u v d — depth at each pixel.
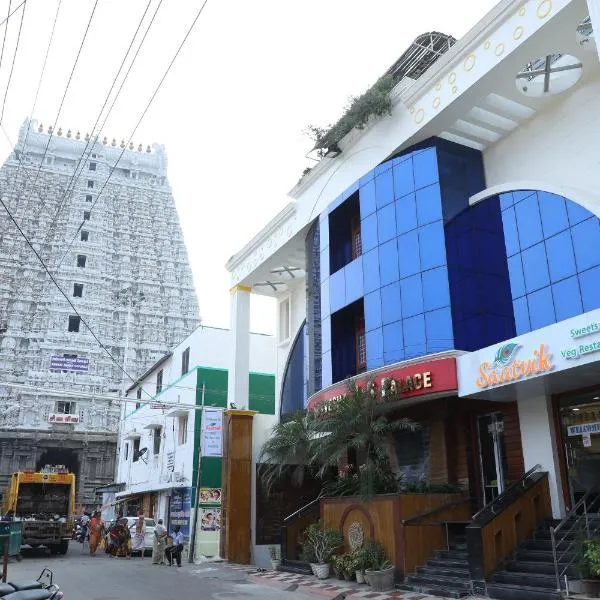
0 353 61.62
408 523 14.65
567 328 12.39
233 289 28.34
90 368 63.62
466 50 15.73
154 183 77.00
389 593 13.50
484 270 16.05
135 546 26.55
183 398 30.84
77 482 59.72
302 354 27.28
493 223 16.16
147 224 73.69
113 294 68.25
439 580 13.24
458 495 15.91
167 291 70.88
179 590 14.86
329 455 17.36
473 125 17.09
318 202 21.83
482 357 14.45
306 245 23.17
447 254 16.27
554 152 15.73
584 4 12.96
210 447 25.08
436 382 15.30
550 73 15.55
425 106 17.09
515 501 13.44
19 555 23.39
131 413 41.97
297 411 22.61
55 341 63.31
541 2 13.79
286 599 13.44
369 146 19.38
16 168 70.31
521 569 12.23
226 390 30.22
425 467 17.39
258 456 25.47
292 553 19.47
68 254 67.31
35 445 59.41
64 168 72.50
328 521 17.62
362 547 15.39
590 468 13.74
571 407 14.41
